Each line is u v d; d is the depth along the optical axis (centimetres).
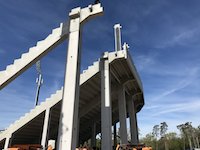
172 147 9119
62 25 1175
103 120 1351
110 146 1278
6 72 1195
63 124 880
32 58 1180
